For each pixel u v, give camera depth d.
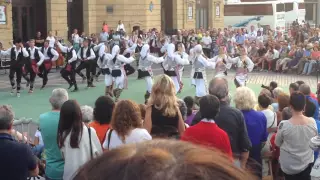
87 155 5.16
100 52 17.02
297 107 6.21
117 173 1.04
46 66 19.11
